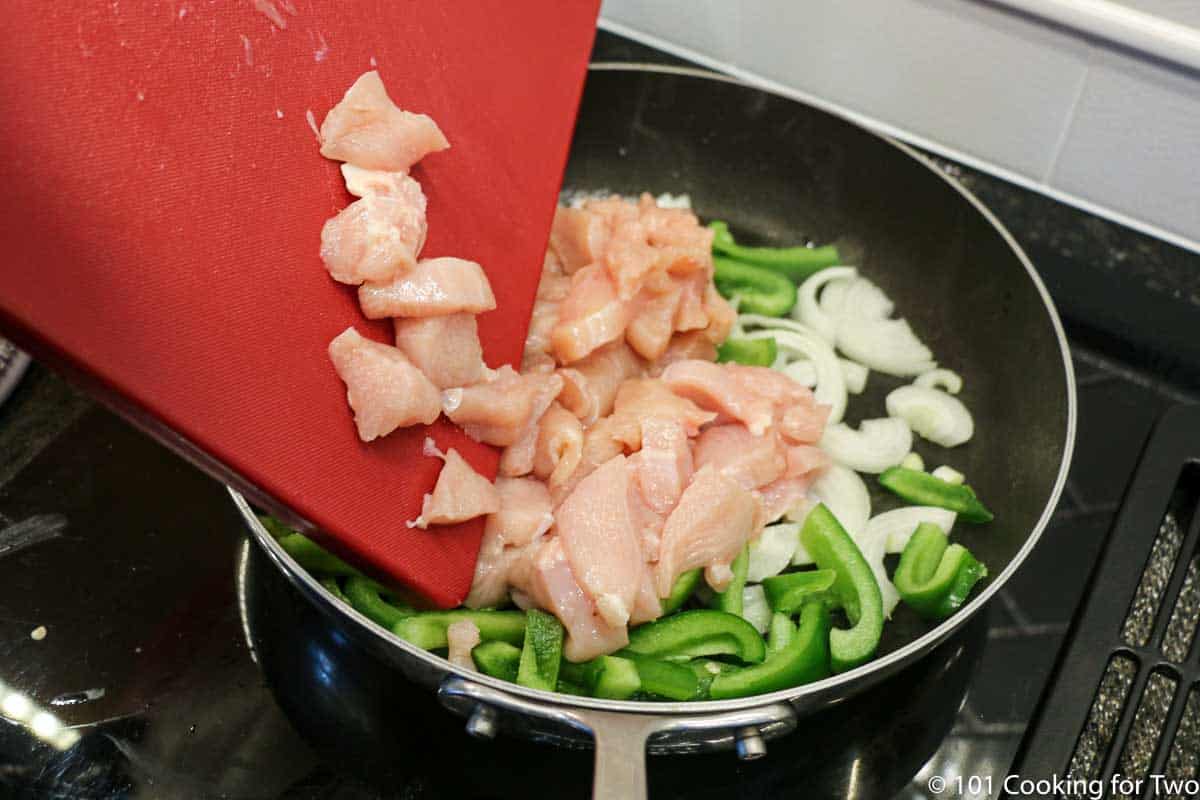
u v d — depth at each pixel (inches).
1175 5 23.3
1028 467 23.5
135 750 20.6
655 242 23.8
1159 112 24.5
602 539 20.8
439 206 21.1
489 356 21.5
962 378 25.4
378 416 19.3
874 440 24.6
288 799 20.2
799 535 23.0
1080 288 25.7
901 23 25.8
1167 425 23.2
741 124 27.0
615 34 29.2
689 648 21.5
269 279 18.9
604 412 23.2
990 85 25.7
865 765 20.8
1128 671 21.5
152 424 17.9
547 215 22.9
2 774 20.2
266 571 22.4
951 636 22.0
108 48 17.6
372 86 20.0
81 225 17.1
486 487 20.7
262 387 18.6
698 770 20.8
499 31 22.7
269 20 19.3
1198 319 25.3
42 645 21.4
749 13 27.2
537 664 20.6
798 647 21.2
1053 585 22.4
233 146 18.7
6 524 22.6
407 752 20.8
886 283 26.7
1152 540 22.1
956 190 25.2
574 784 20.6
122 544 22.5
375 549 19.6
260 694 21.2
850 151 26.4
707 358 24.7
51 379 24.1
